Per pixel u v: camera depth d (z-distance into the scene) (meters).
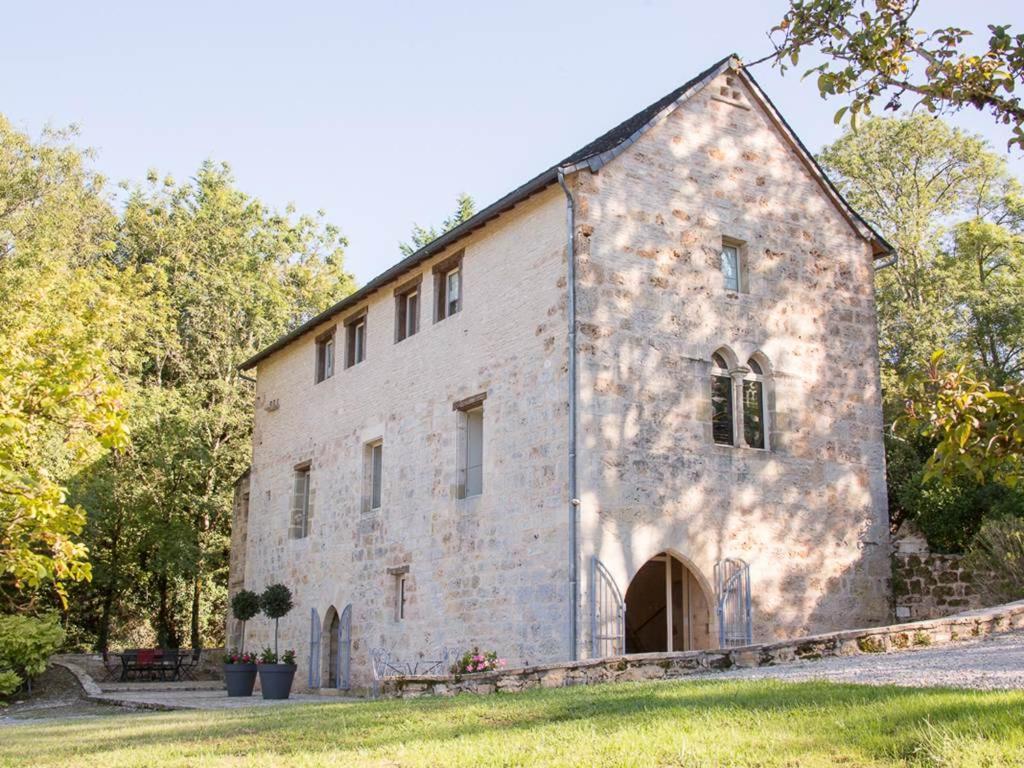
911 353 29.20
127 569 33.38
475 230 18.95
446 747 7.82
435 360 19.83
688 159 18.05
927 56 7.28
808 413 18.39
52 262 28.50
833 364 18.97
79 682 23.42
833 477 18.41
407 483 20.19
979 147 35.81
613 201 17.03
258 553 26.27
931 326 29.27
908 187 36.16
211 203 38.50
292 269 40.28
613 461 15.98
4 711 20.14
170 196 39.62
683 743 7.01
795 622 17.28
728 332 17.78
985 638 13.74
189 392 34.62
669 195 17.66
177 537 31.80
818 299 19.09
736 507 17.11
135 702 18.78
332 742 8.59
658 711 8.55
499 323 18.02
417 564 19.38
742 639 16.48
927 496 21.56
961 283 31.70
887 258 21.12
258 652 25.16
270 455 26.56
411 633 19.23
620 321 16.59
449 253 19.84
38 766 8.23
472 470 18.72
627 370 16.47
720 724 7.73
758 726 7.53
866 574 18.31
